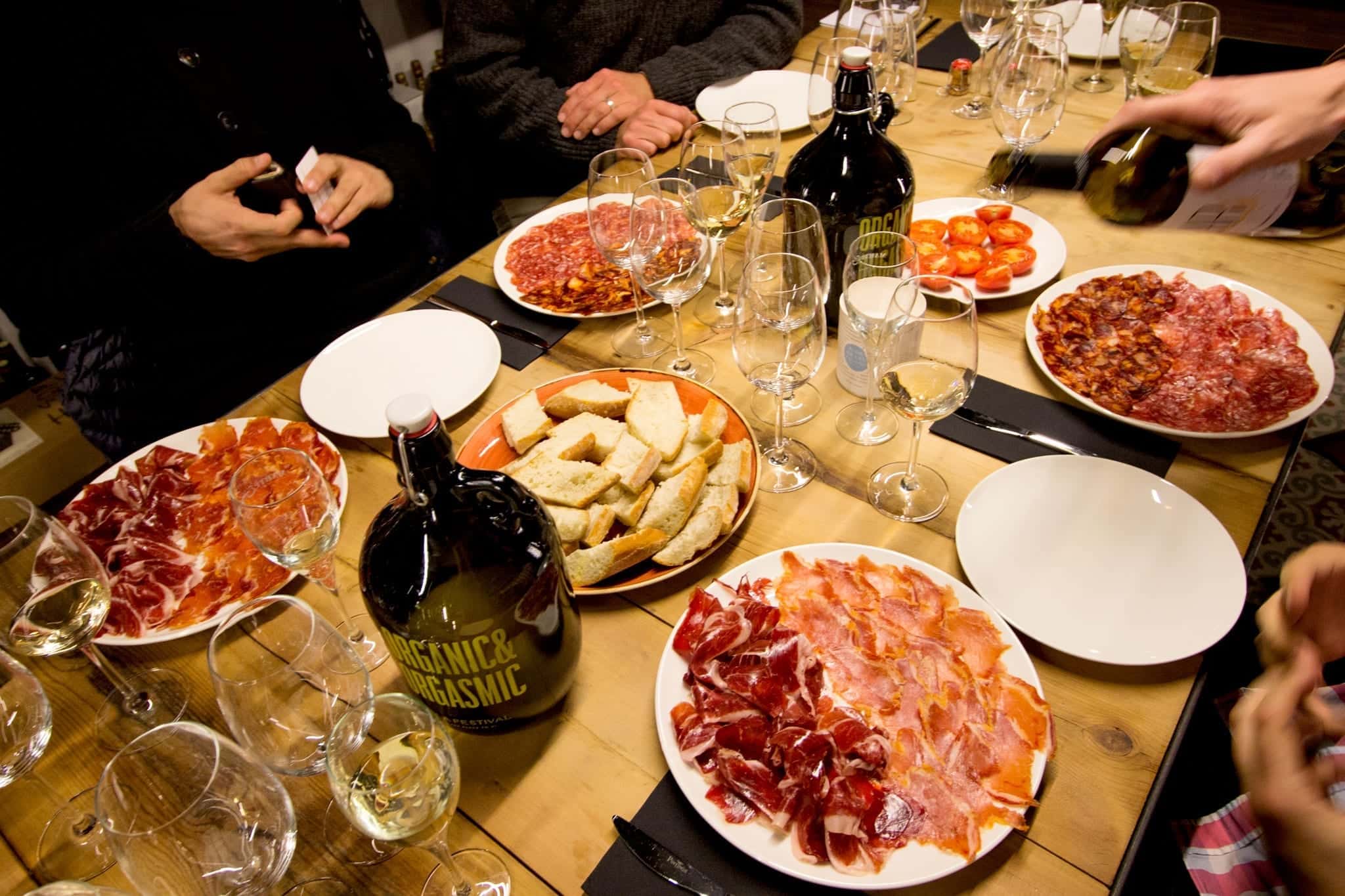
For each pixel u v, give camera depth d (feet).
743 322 3.12
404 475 2.17
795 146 5.38
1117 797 2.35
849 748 2.36
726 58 6.22
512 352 4.15
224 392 6.13
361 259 6.52
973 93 5.76
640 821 2.41
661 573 2.97
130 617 3.09
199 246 5.36
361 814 2.04
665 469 3.20
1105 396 3.47
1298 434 3.30
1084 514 3.02
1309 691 2.31
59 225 5.67
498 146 7.04
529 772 2.58
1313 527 6.51
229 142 5.98
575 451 3.24
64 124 5.51
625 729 2.66
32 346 6.00
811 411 3.70
